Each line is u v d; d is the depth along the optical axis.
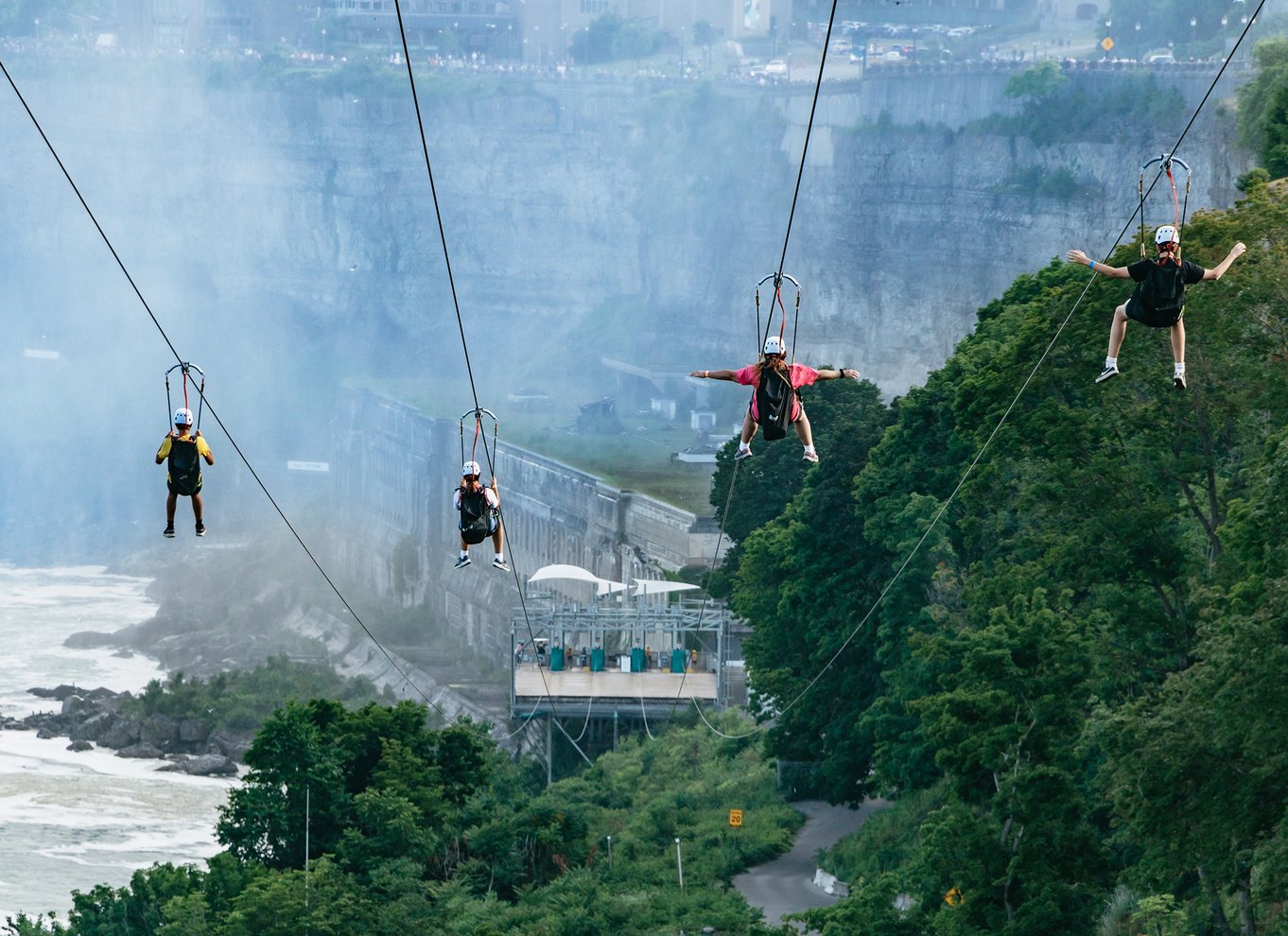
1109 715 186.12
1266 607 160.25
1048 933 190.62
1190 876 195.88
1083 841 196.88
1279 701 155.88
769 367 114.81
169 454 125.00
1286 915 160.00
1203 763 163.88
